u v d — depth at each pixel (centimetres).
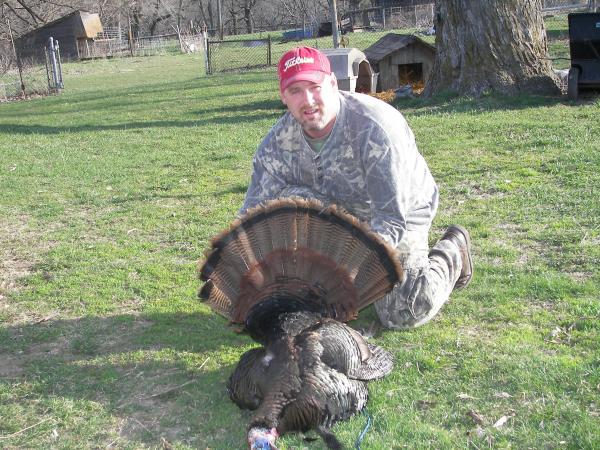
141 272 342
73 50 2606
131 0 3134
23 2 1995
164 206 451
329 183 248
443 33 714
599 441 192
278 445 203
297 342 198
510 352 241
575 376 222
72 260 362
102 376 248
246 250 221
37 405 234
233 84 1202
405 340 256
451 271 263
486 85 689
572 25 629
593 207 370
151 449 208
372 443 198
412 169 250
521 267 309
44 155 646
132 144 674
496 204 393
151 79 1578
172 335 276
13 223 436
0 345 276
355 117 239
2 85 1530
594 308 266
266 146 254
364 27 2405
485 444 197
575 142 496
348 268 217
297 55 227
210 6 4184
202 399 232
